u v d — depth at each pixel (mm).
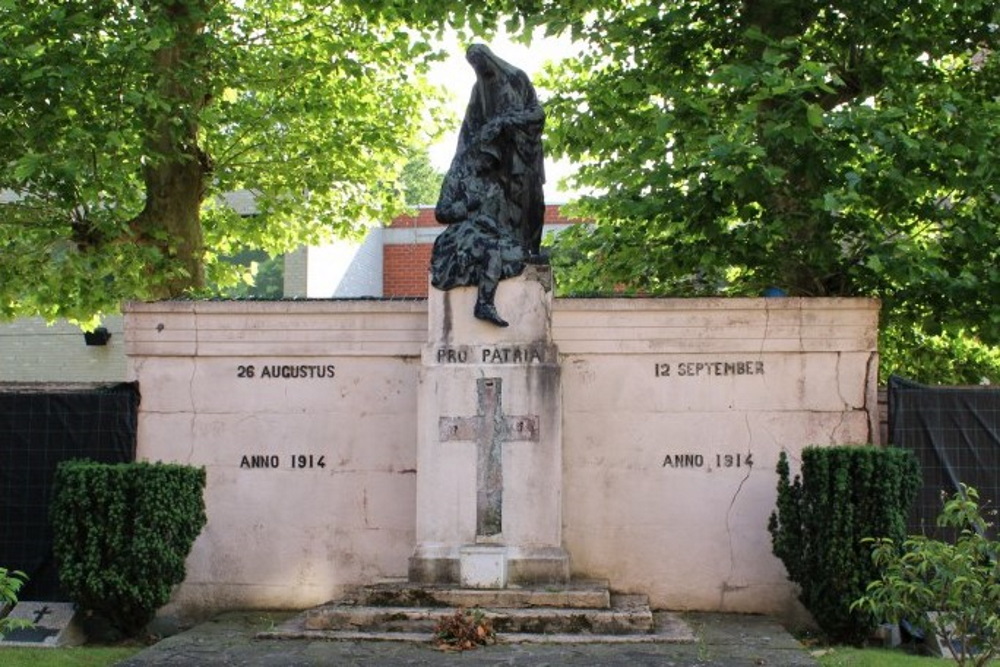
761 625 11180
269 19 19094
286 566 12312
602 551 12117
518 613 10188
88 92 15320
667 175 13180
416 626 10211
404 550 12234
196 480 11148
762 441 12125
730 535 12062
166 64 16953
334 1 18562
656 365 12273
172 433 12492
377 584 11078
